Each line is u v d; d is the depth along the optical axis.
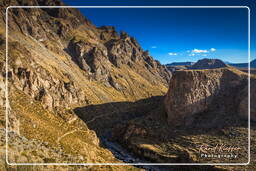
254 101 145.88
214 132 138.12
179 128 151.62
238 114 147.75
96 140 121.62
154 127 154.62
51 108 121.69
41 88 126.62
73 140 89.12
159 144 138.00
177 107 158.25
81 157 64.44
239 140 122.88
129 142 145.88
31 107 98.19
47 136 74.19
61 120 113.81
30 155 34.81
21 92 105.00
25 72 121.44
